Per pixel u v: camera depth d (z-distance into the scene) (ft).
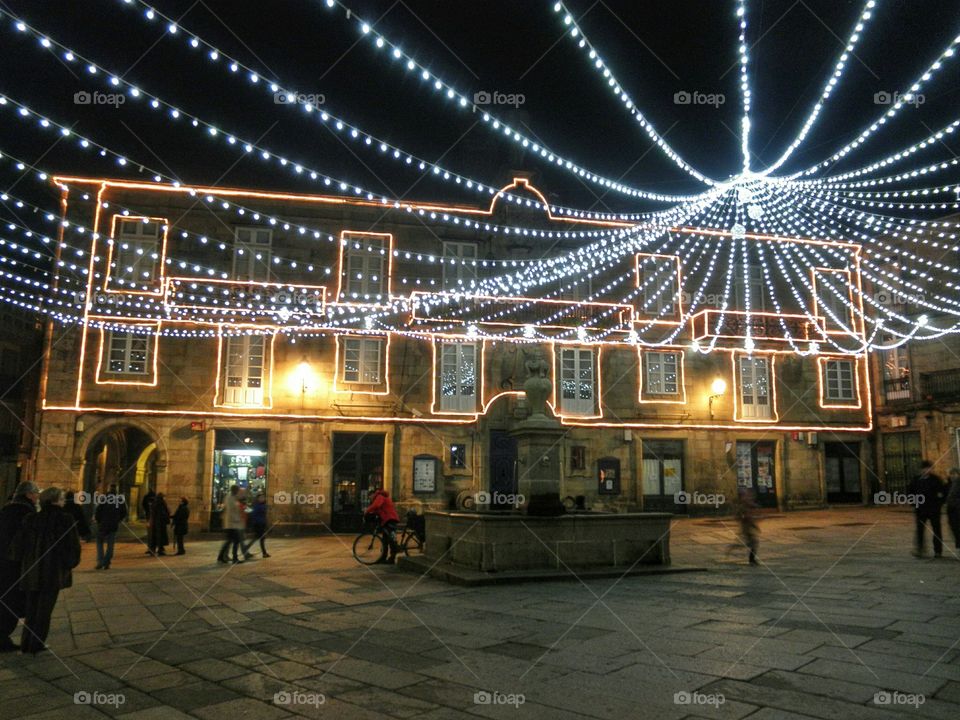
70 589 38.65
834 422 95.25
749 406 92.89
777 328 94.07
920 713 16.52
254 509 54.95
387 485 80.53
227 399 78.95
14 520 24.77
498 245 87.25
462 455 83.15
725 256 95.25
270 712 17.75
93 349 76.13
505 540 39.04
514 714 17.13
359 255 84.33
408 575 42.32
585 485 85.81
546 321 86.33
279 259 81.76
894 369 95.61
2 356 102.22
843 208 75.66
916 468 91.66
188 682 20.56
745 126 47.39
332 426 80.07
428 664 21.70
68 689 20.10
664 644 23.41
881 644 22.61
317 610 31.17
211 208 80.84
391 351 83.20
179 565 50.14
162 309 77.92
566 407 87.04
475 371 85.30
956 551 46.19
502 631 25.96
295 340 80.79
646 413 89.04
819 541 55.83
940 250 91.30
